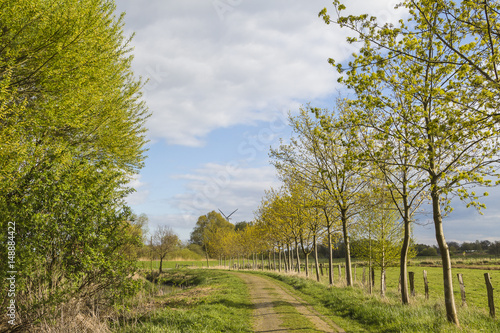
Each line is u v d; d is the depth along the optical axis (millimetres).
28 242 7887
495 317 10336
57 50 9391
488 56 7758
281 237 35969
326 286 19812
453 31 8672
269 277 32125
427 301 13062
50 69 9570
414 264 50281
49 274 8328
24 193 8289
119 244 9539
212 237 66625
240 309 13414
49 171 8484
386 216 20797
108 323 9781
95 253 8594
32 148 9062
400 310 10828
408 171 12664
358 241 22812
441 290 25312
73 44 9773
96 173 9469
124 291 9742
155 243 45781
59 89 10172
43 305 8078
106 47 11828
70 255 8641
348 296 14656
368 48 8562
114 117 13359
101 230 9000
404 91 9164
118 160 14586
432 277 34219
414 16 9016
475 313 10828
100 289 9477
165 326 9602
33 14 8805
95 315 9602
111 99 13070
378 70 8766
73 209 8344
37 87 10234
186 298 16078
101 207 9016
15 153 8312
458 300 20156
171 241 46531
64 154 9320
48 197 8164
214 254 67562
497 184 8820
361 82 9039
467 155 9609
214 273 38094
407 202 12547
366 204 18750
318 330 9727
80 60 10094
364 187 18562
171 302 14992
